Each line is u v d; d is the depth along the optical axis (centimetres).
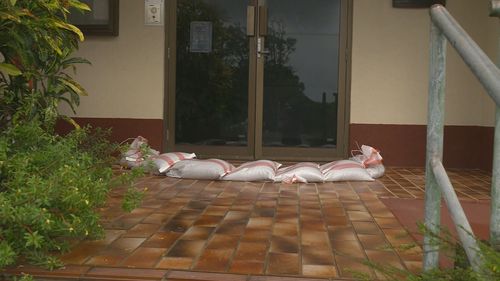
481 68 154
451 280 174
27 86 337
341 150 619
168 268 246
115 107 623
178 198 402
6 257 219
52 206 250
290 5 617
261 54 616
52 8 323
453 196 179
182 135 628
